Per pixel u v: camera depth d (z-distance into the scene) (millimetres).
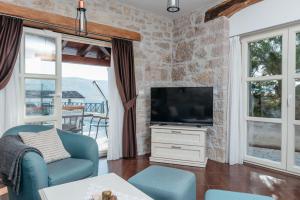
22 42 3047
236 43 3654
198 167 3539
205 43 4090
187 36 4469
